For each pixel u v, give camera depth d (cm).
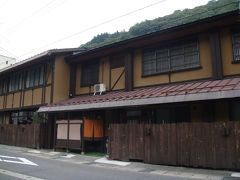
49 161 1130
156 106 1184
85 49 1861
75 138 1390
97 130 1401
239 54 1057
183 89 988
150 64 1347
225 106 1003
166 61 1287
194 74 1167
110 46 1456
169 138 958
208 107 1027
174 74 1238
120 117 1352
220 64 1073
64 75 1752
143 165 980
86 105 1272
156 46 1332
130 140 1074
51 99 1647
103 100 1208
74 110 1336
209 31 1130
